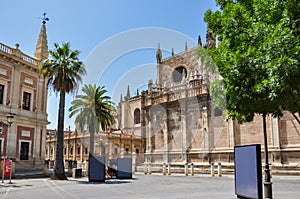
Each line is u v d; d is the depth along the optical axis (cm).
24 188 1634
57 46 2419
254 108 977
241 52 938
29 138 3322
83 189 1597
